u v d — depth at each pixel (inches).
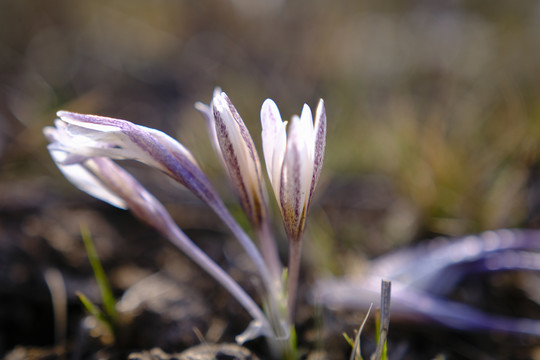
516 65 18.5
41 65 19.9
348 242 11.2
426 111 15.0
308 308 9.4
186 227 11.3
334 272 10.4
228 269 10.2
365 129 14.9
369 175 14.0
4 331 9.4
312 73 19.9
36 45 21.1
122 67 21.0
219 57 22.0
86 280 10.0
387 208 12.6
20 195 11.4
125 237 11.0
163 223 8.4
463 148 12.4
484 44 21.0
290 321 8.4
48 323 9.6
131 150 7.7
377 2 26.4
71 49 21.6
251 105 16.1
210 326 9.3
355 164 14.2
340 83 18.3
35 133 13.7
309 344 9.1
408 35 23.3
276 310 8.3
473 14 25.1
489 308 10.1
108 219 11.3
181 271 10.3
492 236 10.5
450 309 9.5
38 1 22.0
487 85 16.8
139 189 8.3
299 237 7.9
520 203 11.4
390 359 9.2
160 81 20.3
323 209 12.5
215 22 24.1
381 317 7.8
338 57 20.4
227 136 7.7
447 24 23.1
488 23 23.7
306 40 22.1
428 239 11.3
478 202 11.3
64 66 20.3
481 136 13.5
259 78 19.0
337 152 14.2
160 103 18.6
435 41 22.0
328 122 15.4
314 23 23.1
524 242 10.3
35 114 15.1
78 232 10.7
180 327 9.1
